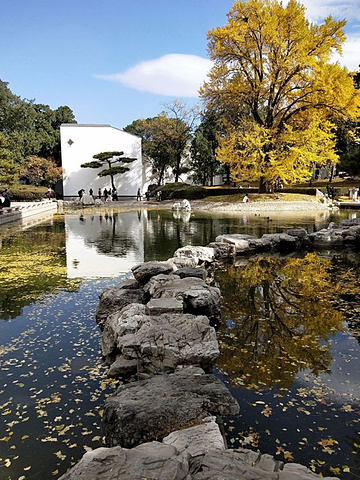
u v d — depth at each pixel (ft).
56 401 10.36
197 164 131.54
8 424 9.40
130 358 11.72
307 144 76.84
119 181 132.77
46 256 30.53
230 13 78.02
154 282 16.97
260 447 8.48
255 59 80.59
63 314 16.99
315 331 15.07
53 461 8.17
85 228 50.19
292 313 17.08
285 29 76.13
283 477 6.06
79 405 10.16
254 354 13.08
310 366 12.24
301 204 79.66
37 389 10.95
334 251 32.42
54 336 14.64
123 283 18.10
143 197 132.57
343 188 102.89
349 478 7.63
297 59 75.51
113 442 8.33
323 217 63.00
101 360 12.71
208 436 7.54
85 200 101.60
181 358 10.83
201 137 126.41
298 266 26.71
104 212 78.33
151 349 11.14
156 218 63.72
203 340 11.44
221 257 29.53
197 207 85.66
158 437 7.91
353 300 18.89
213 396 8.82
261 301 18.78
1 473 7.85
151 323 12.24
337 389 10.85
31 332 15.02
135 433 8.00
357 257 29.84
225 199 88.84
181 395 8.79
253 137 76.43
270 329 15.25
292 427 9.16
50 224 55.57
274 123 84.99
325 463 8.03
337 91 74.79
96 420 9.54
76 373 11.85
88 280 22.68
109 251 32.65
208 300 15.43
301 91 79.77
